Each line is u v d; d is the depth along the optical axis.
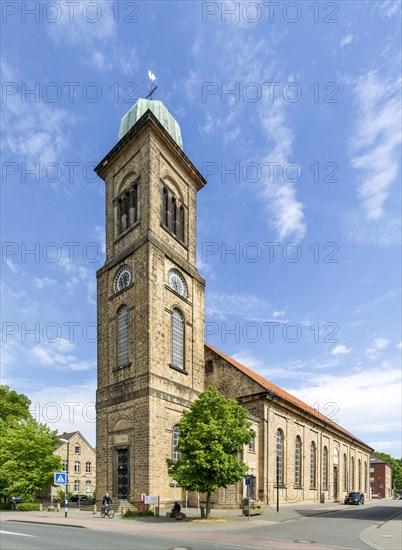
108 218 46.34
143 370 36.56
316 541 19.98
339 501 65.81
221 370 48.66
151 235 39.72
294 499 50.50
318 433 61.47
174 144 44.81
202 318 45.72
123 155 45.66
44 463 50.22
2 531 21.55
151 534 21.88
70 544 16.70
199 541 19.25
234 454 31.70
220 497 39.09
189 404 39.97
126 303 40.28
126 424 36.81
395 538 21.36
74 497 59.81
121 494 36.00
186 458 31.27
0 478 48.94
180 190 46.62
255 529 25.09
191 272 44.94
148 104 48.00
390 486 140.88
